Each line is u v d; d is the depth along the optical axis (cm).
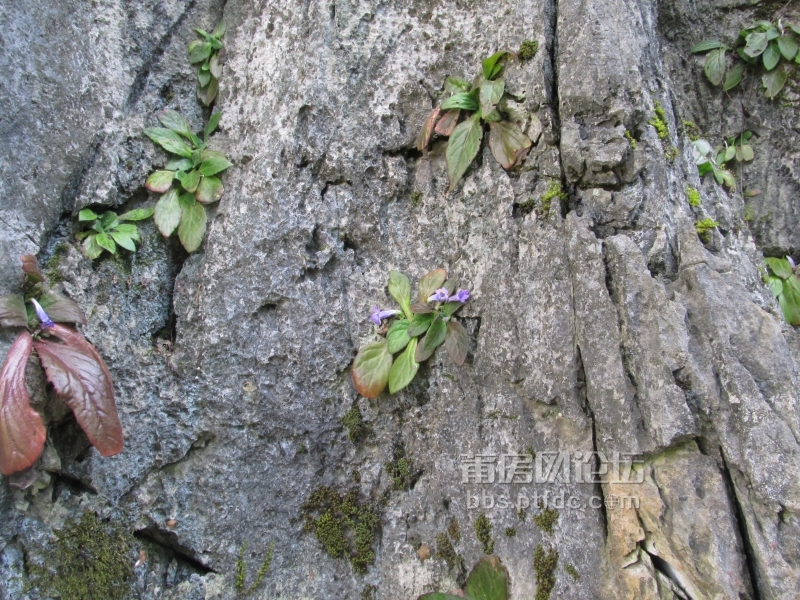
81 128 198
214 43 220
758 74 267
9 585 180
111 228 202
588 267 173
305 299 202
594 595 169
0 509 176
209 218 210
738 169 273
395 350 195
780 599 148
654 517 161
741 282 171
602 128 180
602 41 179
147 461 199
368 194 205
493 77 193
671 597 161
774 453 152
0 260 179
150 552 202
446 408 198
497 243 191
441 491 198
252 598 201
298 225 202
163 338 209
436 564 197
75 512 191
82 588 188
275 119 206
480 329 192
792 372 162
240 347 202
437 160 206
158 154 211
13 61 186
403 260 205
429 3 207
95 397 176
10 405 167
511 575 183
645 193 179
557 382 176
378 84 205
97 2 204
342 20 204
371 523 204
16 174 186
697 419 161
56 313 181
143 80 216
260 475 204
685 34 272
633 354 167
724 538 153
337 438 206
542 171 187
